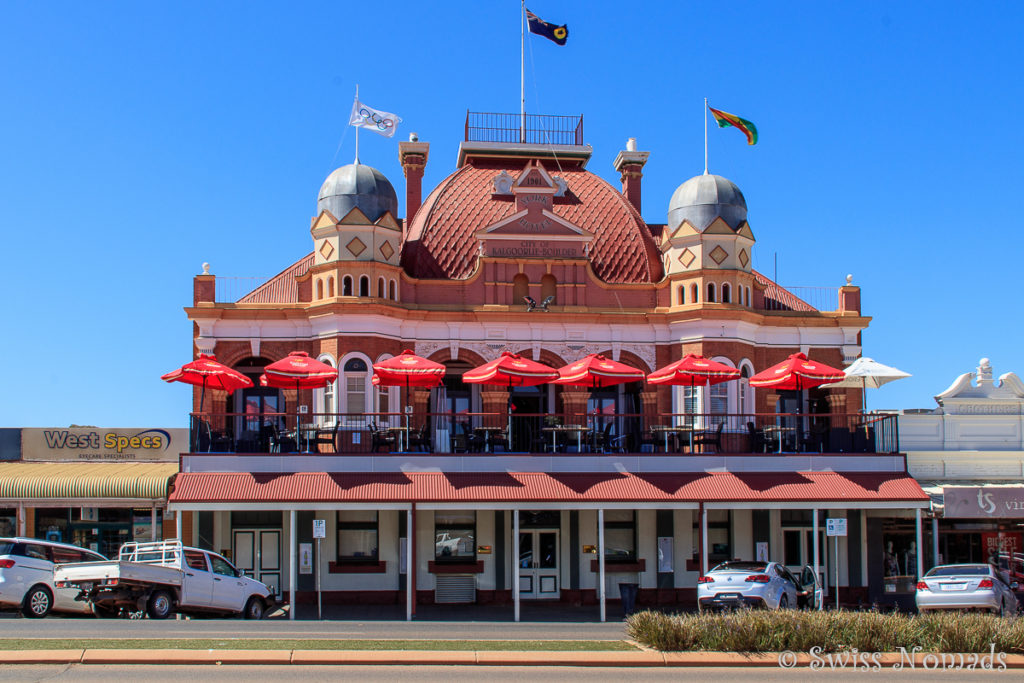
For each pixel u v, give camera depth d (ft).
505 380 111.75
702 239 126.21
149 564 87.10
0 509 116.37
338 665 63.36
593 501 102.63
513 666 64.75
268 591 98.48
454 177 137.39
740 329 125.08
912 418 123.03
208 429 110.11
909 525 119.44
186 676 58.85
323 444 114.73
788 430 116.78
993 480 121.70
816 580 100.12
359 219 121.90
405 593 114.62
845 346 131.44
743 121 134.00
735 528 118.32
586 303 127.44
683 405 124.36
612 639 75.36
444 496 101.60
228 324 123.24
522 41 148.97
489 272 126.41
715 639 69.10
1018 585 113.29
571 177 140.05
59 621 80.02
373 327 119.65
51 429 122.01
